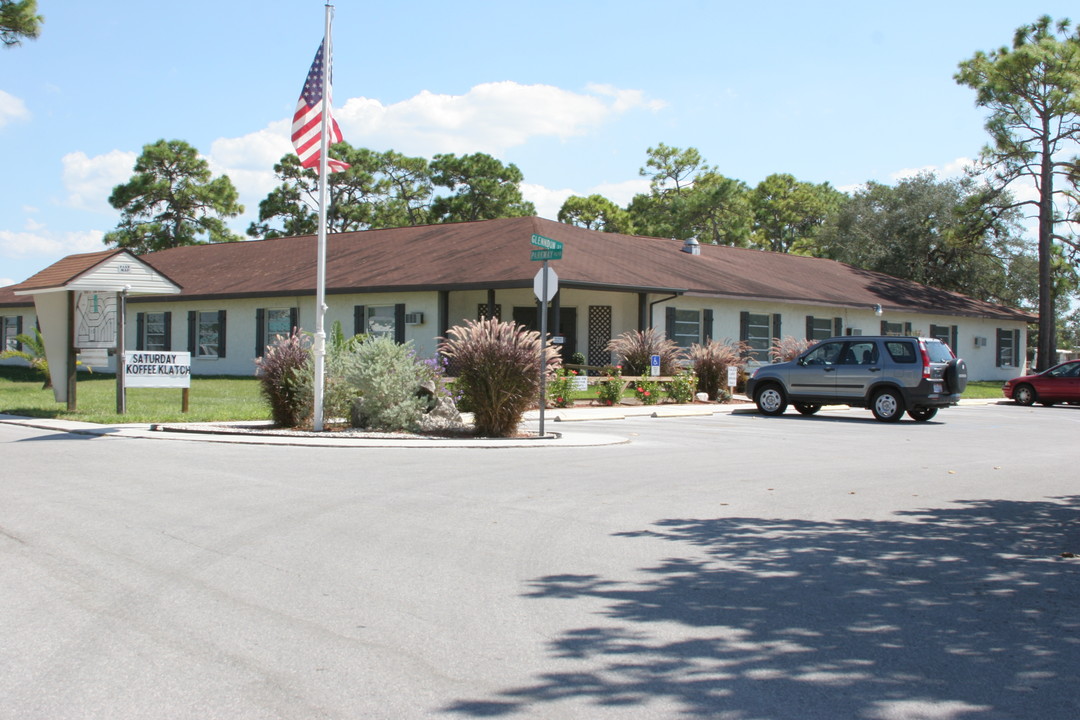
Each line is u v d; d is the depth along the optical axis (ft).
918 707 14.11
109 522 26.02
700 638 17.07
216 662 15.47
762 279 108.37
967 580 21.49
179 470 35.86
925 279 160.86
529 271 82.38
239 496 30.30
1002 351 137.69
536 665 15.58
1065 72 124.47
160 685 14.44
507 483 33.83
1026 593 20.47
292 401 51.72
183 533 24.76
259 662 15.49
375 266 98.02
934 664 15.96
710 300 97.71
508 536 24.98
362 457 40.98
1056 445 51.78
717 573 21.65
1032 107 131.03
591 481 34.65
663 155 226.58
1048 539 25.85
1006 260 158.40
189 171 191.01
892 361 68.03
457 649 16.29
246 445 44.75
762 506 30.09
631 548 23.88
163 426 50.78
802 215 238.89
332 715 13.44
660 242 115.24
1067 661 16.20
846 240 167.84
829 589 20.49
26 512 27.27
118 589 19.52
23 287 60.34
